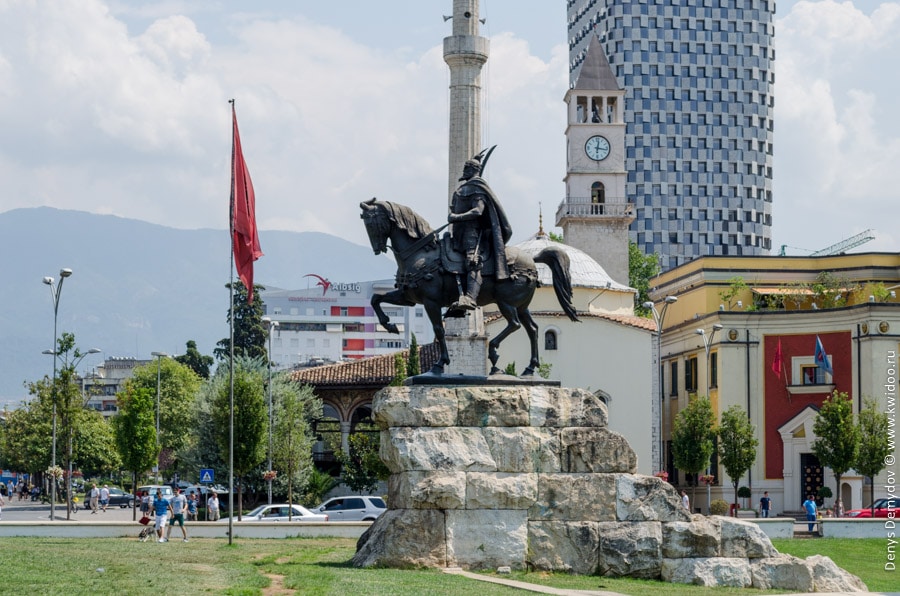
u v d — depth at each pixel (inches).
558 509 1222.9
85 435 5039.4
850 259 4178.2
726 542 1231.5
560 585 1130.0
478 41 3796.8
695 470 3312.0
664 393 4345.5
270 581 1057.5
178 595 941.8
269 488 3095.5
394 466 1234.0
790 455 3619.6
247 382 2817.4
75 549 1380.4
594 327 3784.5
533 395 1243.2
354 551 1466.5
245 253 1755.7
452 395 1230.3
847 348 3567.9
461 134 3789.4
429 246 1272.1
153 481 5531.5
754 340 3727.9
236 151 1753.2
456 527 1203.2
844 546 2128.4
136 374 5964.6
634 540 1222.9
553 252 1348.4
